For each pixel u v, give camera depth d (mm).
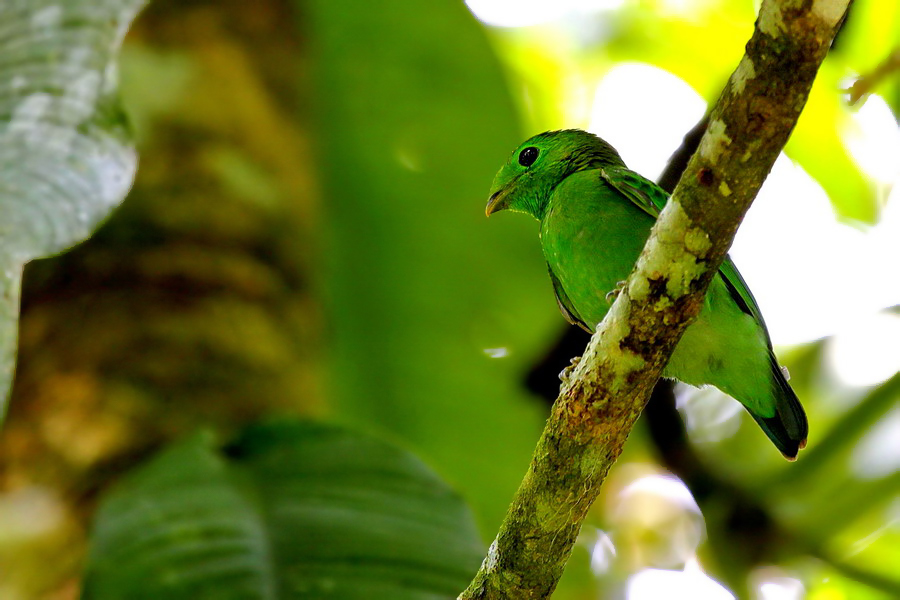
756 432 12719
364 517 6684
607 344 5320
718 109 4715
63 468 7652
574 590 12734
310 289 9578
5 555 7156
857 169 12773
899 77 10148
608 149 10953
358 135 11328
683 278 5109
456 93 11453
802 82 4477
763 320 9562
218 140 9703
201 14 10688
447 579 6363
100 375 8125
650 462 13297
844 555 11508
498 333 11109
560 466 5469
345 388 10680
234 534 6387
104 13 6453
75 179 5848
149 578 6102
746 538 11562
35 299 8789
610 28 14008
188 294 8688
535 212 11078
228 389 8242
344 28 11492
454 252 11164
